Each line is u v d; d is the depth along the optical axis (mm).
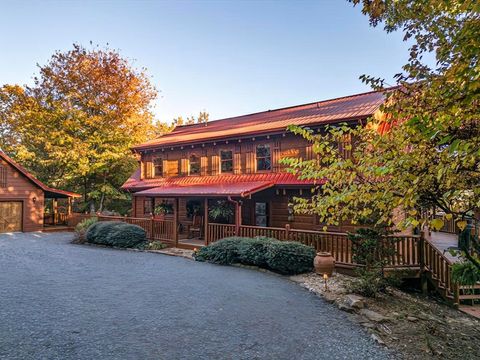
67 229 24484
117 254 13953
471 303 9477
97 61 28750
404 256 10203
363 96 17203
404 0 4375
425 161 3607
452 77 3391
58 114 26516
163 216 19719
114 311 6820
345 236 10609
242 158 16891
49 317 6395
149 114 31062
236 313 6840
